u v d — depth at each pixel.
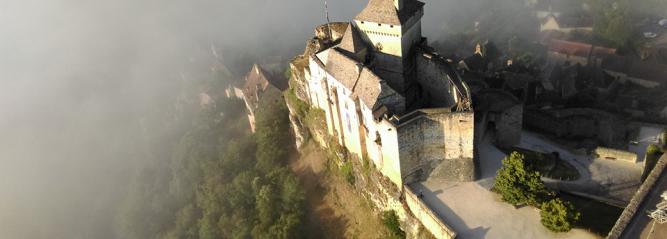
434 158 79.00
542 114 90.19
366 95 79.38
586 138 88.06
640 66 129.88
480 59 125.62
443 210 73.94
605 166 81.25
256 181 104.25
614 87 124.88
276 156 114.25
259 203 98.88
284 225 91.56
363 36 91.19
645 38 162.38
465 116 73.50
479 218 71.75
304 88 111.12
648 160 76.44
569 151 85.19
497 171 77.69
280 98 129.00
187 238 108.25
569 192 76.50
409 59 89.88
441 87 85.25
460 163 78.25
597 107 102.88
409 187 79.12
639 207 64.50
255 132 125.69
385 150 79.31
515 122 84.31
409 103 91.31
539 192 71.12
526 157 80.19
